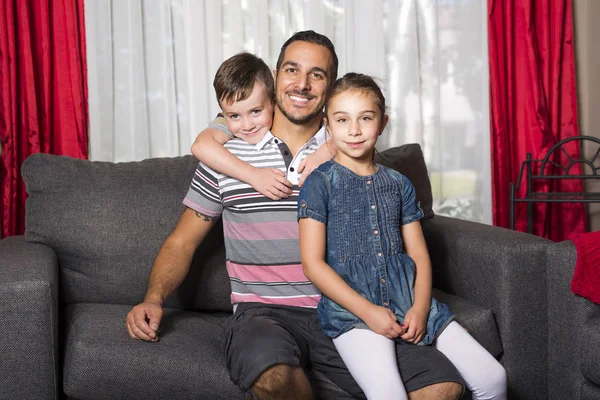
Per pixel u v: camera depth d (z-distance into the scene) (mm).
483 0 2902
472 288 1938
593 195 2941
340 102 1633
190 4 2643
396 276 1618
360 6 2793
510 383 1841
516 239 1866
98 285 2000
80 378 1556
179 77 2691
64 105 2516
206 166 1851
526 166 2961
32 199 2027
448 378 1456
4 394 1582
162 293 1748
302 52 1790
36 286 1588
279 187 1727
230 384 1556
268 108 1838
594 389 1715
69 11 2479
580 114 3154
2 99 2439
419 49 2910
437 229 2119
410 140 2904
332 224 1644
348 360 1521
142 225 2023
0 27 2414
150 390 1570
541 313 1841
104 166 2100
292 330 1644
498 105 2928
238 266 1796
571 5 2971
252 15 2730
